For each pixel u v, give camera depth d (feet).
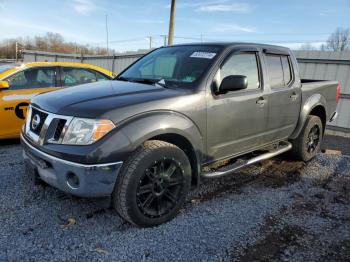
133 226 9.61
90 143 8.33
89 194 8.46
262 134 13.17
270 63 13.57
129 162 8.85
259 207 11.27
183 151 10.22
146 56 14.43
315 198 12.35
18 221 9.55
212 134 10.87
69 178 8.63
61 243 8.58
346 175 15.17
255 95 12.29
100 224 9.62
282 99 13.82
